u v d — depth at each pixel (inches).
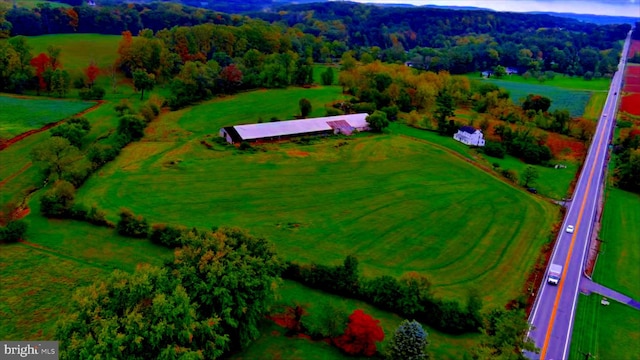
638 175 4291.3
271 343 1943.9
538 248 3061.0
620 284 2714.1
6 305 2098.9
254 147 4616.1
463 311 2159.2
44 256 2507.4
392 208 3521.2
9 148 4008.4
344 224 3218.5
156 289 1707.7
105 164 3927.2
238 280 1856.5
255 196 3563.0
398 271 2664.9
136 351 1540.4
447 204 3659.0
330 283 2351.1
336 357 1891.0
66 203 2967.5
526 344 1705.2
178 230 2711.6
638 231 3476.9
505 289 2564.0
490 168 4603.8
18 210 3029.0
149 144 4493.1
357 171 4239.7
